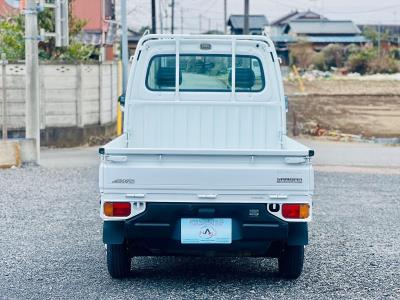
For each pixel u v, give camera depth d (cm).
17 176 1433
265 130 880
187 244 682
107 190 671
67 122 1922
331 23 10344
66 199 1206
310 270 794
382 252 883
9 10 2498
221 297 685
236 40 863
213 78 878
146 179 668
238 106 874
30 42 1545
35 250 866
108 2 2719
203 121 878
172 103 872
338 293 702
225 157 669
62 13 1555
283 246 725
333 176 1547
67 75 1905
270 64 870
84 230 980
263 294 697
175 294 694
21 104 1842
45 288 708
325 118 3148
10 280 736
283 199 671
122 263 730
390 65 7538
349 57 7919
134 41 4947
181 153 668
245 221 675
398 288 722
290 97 4322
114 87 2219
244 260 854
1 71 1833
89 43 2541
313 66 8112
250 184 668
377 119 3144
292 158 668
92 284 726
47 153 1800
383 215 1131
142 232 678
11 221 1031
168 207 672
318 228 1027
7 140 1553
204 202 672
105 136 2044
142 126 877
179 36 859
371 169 1661
